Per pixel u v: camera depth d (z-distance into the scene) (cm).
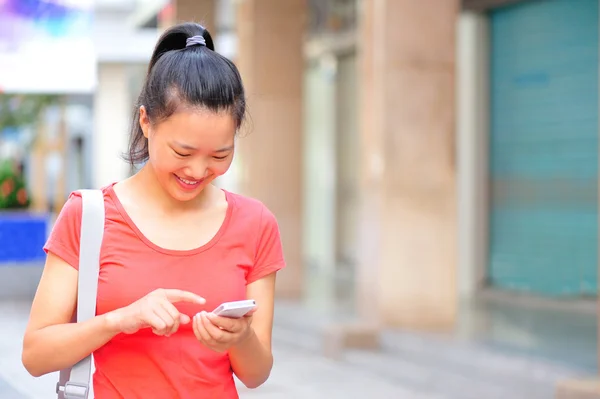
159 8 2155
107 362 274
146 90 268
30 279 1484
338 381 884
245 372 285
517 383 873
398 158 1177
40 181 3145
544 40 1451
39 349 265
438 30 1180
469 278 1588
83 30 1545
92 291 273
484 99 1566
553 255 1442
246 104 275
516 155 1515
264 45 1581
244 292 286
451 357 979
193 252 279
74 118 3459
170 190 270
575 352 1009
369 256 1206
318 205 2238
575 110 1395
